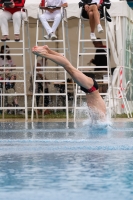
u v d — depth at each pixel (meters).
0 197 7.06
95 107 20.33
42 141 15.09
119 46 34.34
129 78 37.72
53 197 7.03
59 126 23.03
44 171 9.23
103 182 8.12
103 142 14.54
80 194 7.21
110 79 31.55
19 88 38.38
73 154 11.82
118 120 29.27
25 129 21.03
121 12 34.16
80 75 19.36
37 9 33.97
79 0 33.72
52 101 37.53
